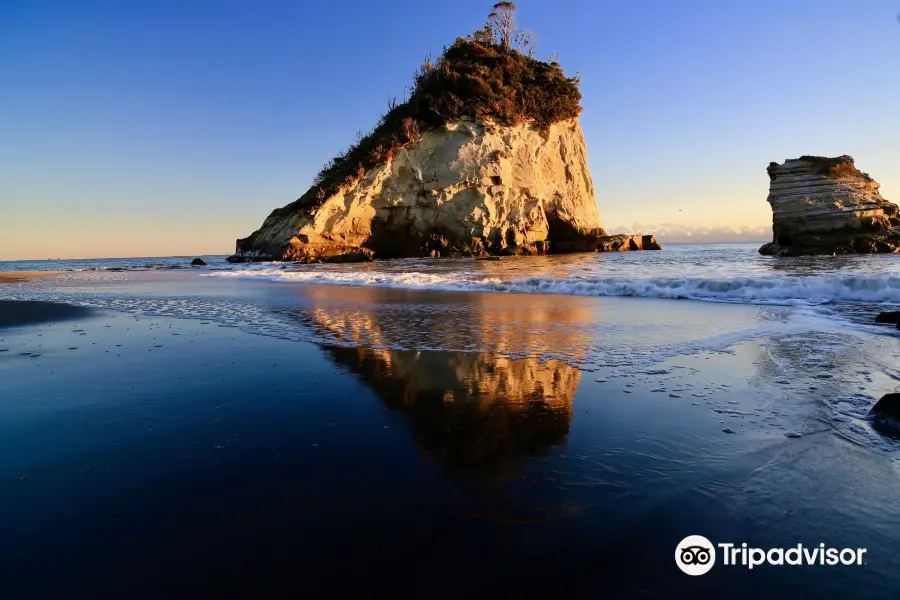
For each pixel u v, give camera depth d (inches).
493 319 299.0
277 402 143.9
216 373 178.5
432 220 1562.5
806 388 146.9
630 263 857.5
